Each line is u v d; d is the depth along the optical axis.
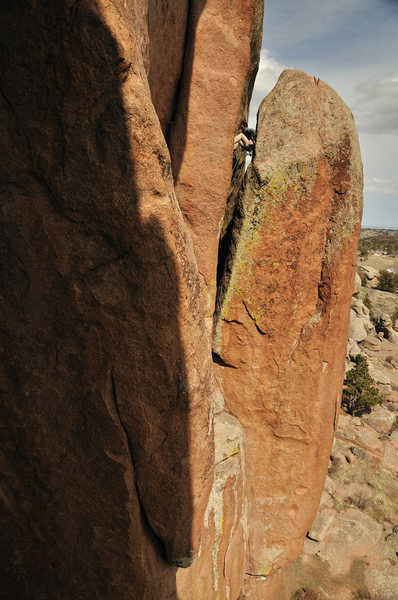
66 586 2.97
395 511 12.20
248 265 5.56
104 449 2.69
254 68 5.67
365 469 14.08
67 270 2.34
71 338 2.46
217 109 4.97
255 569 6.81
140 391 2.61
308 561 9.69
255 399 6.19
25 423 2.57
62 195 2.21
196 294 2.70
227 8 4.70
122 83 2.04
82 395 2.57
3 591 2.95
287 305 5.80
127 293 2.41
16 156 2.13
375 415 18.08
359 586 9.24
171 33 4.09
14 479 2.69
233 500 5.77
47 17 1.89
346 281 5.83
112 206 2.23
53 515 2.80
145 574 3.00
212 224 5.40
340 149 5.39
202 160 5.07
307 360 6.07
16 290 2.34
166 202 2.32
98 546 2.88
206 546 5.05
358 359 20.28
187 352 2.66
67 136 2.10
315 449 6.51
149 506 2.92
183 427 2.82
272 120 5.41
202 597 4.86
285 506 6.66
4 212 2.21
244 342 5.92
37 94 2.03
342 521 11.04
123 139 2.12
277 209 5.39
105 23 1.90
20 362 2.46
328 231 5.62
